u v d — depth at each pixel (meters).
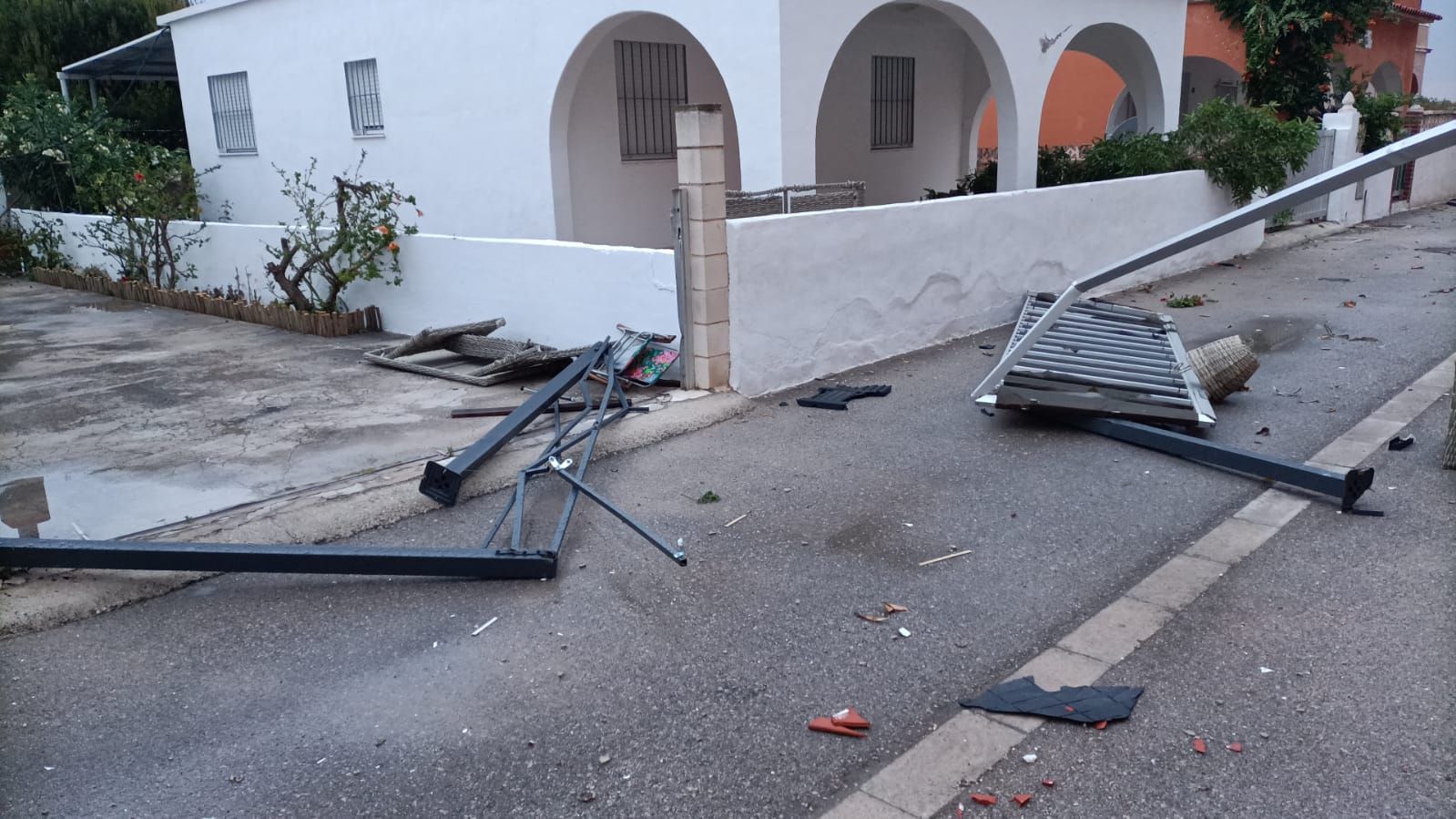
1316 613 4.00
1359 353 8.00
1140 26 12.76
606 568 4.61
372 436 6.53
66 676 3.83
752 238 6.94
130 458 6.25
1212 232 4.76
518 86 10.77
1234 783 3.04
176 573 4.60
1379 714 3.33
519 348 8.05
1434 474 5.41
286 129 14.01
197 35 15.04
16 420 7.20
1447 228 15.58
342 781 3.21
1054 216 9.89
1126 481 5.48
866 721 3.40
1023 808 2.98
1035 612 4.12
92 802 3.13
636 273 7.52
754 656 3.85
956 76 16.34
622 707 3.55
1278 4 17.53
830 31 8.95
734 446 6.21
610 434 6.30
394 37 12.06
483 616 4.21
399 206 12.74
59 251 14.74
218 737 3.44
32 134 15.98
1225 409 6.71
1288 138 12.87
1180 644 3.82
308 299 10.86
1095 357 7.09
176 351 9.53
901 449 6.09
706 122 6.61
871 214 7.84
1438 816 2.85
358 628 4.15
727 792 3.10
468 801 3.10
